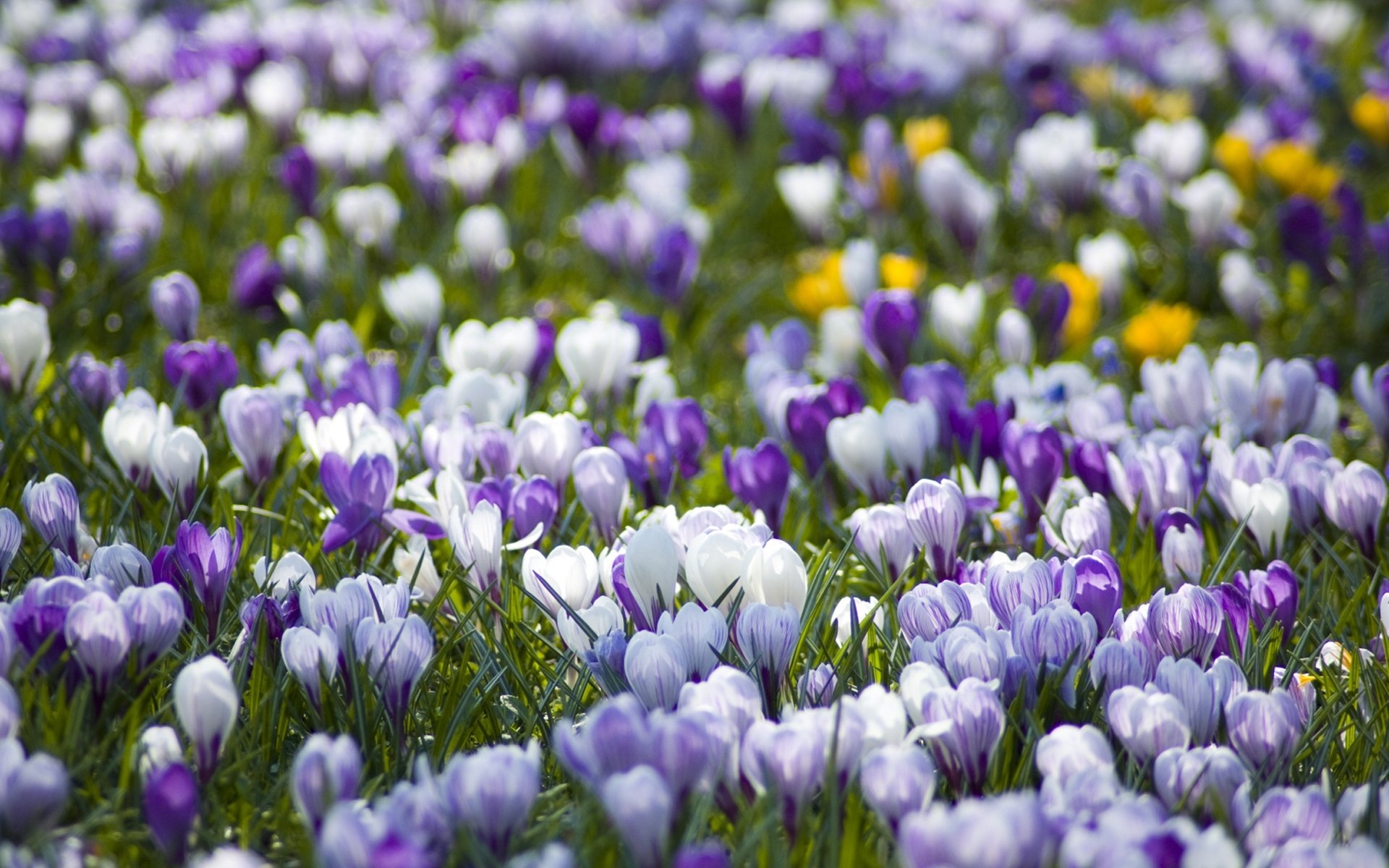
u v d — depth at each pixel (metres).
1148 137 4.11
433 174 3.89
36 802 2.39
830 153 4.35
